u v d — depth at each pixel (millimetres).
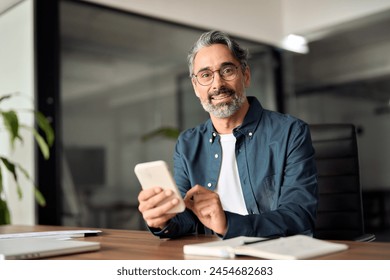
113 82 3951
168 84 4289
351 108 4648
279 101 5125
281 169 1724
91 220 3764
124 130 3980
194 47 1832
